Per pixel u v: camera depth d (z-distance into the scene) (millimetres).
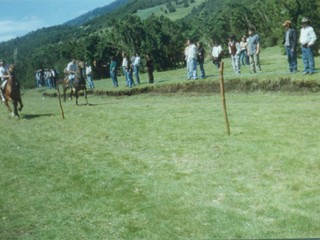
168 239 7988
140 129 16188
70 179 11555
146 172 11328
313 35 19922
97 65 61656
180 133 14602
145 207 9320
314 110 15438
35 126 19859
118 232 8445
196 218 8578
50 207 9953
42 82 64000
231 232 7957
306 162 10352
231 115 16516
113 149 13883
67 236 8516
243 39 33281
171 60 57500
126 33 59125
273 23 38344
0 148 16000
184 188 9977
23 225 9180
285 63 30078
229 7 74625
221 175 10430
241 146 12102
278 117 15008
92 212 9430
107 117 19797
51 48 99625
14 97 22891
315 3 31625
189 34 69875
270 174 10070
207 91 24984
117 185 10719
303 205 8547
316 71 21078
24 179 12008
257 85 22141
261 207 8688
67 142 15688
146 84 30469
